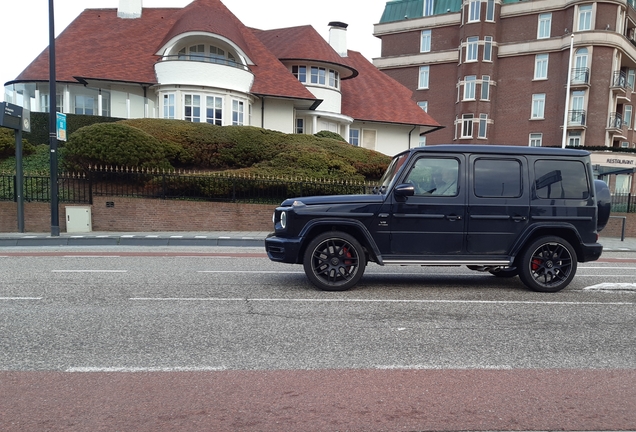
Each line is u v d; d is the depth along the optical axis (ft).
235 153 68.23
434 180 23.08
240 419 10.31
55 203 44.37
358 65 117.91
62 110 84.23
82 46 86.79
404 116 105.50
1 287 23.25
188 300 20.97
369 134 105.19
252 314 18.71
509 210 23.07
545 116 128.67
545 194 23.45
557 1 125.70
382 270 30.50
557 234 24.30
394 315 18.92
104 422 10.08
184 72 77.00
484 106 134.51
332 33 115.85
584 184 23.82
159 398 11.25
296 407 10.91
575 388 12.22
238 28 89.20
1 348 14.49
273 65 90.79
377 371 13.10
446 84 145.28
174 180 53.78
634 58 128.36
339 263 23.35
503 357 14.35
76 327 16.71
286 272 28.81
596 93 120.26
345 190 58.13
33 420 10.11
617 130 121.60
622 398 11.69
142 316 18.22
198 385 12.00
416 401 11.31
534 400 11.48
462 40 136.46
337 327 17.12
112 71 79.25
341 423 10.21
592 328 17.60
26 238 42.96
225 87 78.64
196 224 52.85
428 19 147.95
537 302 21.74
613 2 118.83
